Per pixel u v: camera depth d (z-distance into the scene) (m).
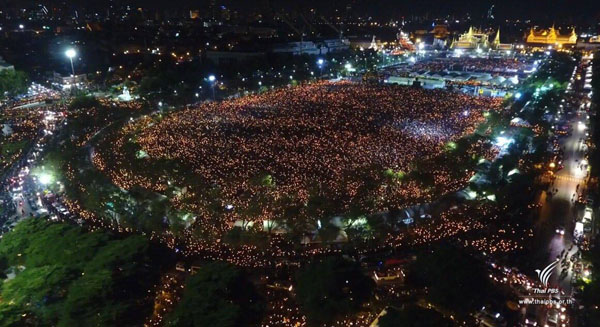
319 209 78.12
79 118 136.75
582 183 96.31
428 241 74.25
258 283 63.38
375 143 122.50
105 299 50.81
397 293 60.31
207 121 147.50
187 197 86.00
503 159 97.12
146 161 102.12
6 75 175.38
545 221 80.56
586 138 125.12
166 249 69.12
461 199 86.06
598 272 59.38
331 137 128.62
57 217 80.50
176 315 49.84
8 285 54.16
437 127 138.62
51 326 49.34
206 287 52.81
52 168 98.00
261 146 120.56
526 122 132.62
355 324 54.84
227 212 82.25
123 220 78.56
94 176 92.00
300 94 192.75
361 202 81.25
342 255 70.75
